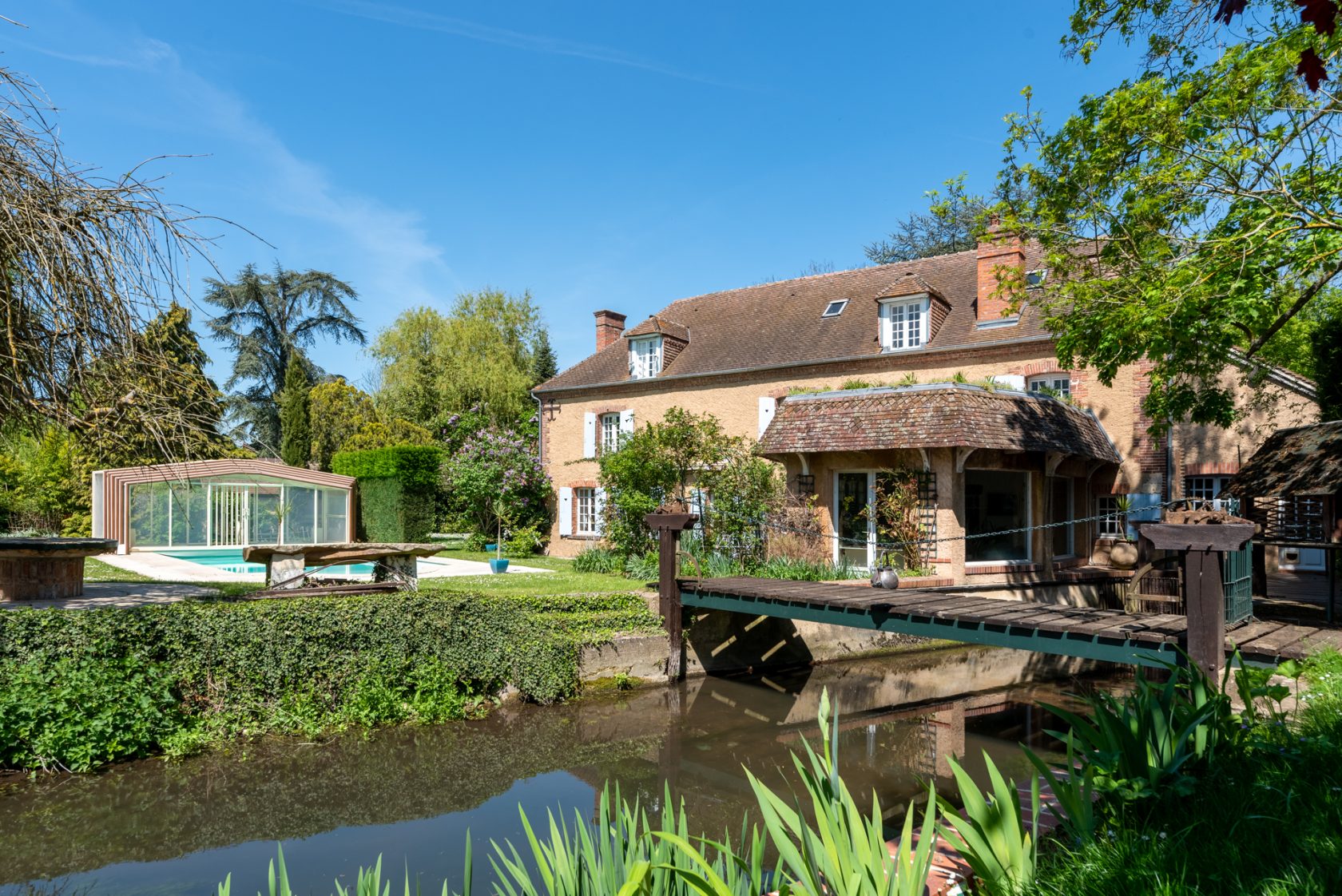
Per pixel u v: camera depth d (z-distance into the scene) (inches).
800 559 590.6
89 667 317.1
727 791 302.4
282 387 1531.7
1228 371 620.7
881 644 589.9
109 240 314.5
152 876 223.5
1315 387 596.7
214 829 258.4
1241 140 399.9
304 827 261.7
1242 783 143.8
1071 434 611.2
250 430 1446.9
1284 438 502.0
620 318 1060.5
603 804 100.7
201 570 653.3
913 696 460.1
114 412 335.6
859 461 606.5
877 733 382.0
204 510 878.4
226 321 1477.6
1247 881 107.1
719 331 914.7
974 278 791.1
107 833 253.0
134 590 464.1
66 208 311.3
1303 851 114.3
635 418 893.2
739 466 644.1
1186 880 108.7
